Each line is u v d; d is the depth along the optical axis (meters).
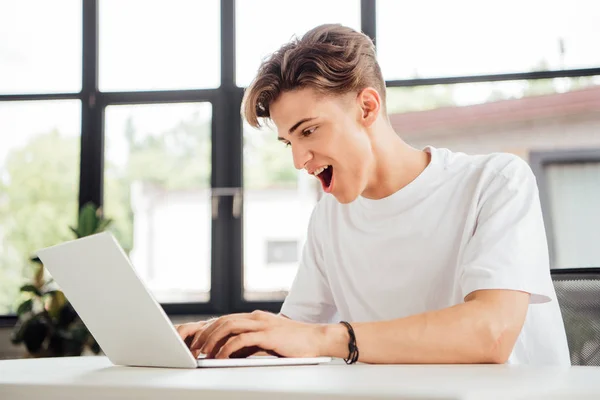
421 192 1.41
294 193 4.52
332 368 0.91
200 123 4.62
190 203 4.58
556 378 0.76
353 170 1.27
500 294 1.13
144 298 0.92
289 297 1.61
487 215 1.29
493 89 4.46
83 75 4.70
